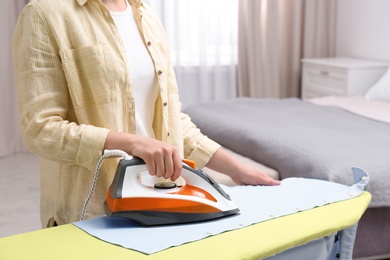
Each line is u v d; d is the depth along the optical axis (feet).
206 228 3.53
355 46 16.71
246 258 3.16
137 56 4.26
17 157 15.48
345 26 17.12
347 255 4.08
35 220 10.84
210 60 17.10
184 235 3.41
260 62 17.34
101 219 3.72
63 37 3.90
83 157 3.74
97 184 4.10
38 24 3.84
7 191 12.57
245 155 8.87
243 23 17.12
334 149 7.95
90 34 4.00
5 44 15.15
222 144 9.58
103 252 3.19
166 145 3.62
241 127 9.44
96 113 4.05
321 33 17.52
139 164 3.60
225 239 3.37
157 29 4.53
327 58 16.62
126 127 4.19
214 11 16.74
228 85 17.42
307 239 3.48
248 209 3.89
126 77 4.09
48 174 4.30
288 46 17.56
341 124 9.75
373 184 7.20
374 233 7.65
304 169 7.53
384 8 15.29
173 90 4.59
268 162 8.23
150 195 3.57
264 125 9.55
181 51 16.84
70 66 3.91
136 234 3.44
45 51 3.86
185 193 3.69
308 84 16.21
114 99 4.03
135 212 3.54
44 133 3.78
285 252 3.66
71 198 4.19
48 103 3.85
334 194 4.23
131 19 4.32
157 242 3.30
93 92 3.99
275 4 17.11
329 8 17.47
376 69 14.58
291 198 4.15
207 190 3.78
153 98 4.41
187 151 4.67
